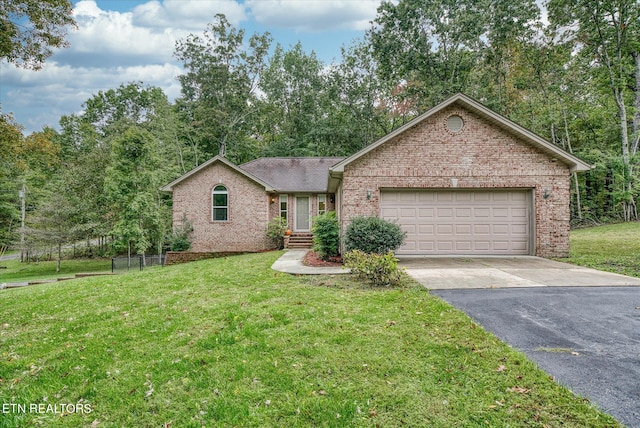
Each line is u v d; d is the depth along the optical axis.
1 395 3.55
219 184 17.73
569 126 25.33
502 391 3.26
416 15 25.78
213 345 4.41
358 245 9.78
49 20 8.90
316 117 34.69
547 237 11.43
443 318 5.16
